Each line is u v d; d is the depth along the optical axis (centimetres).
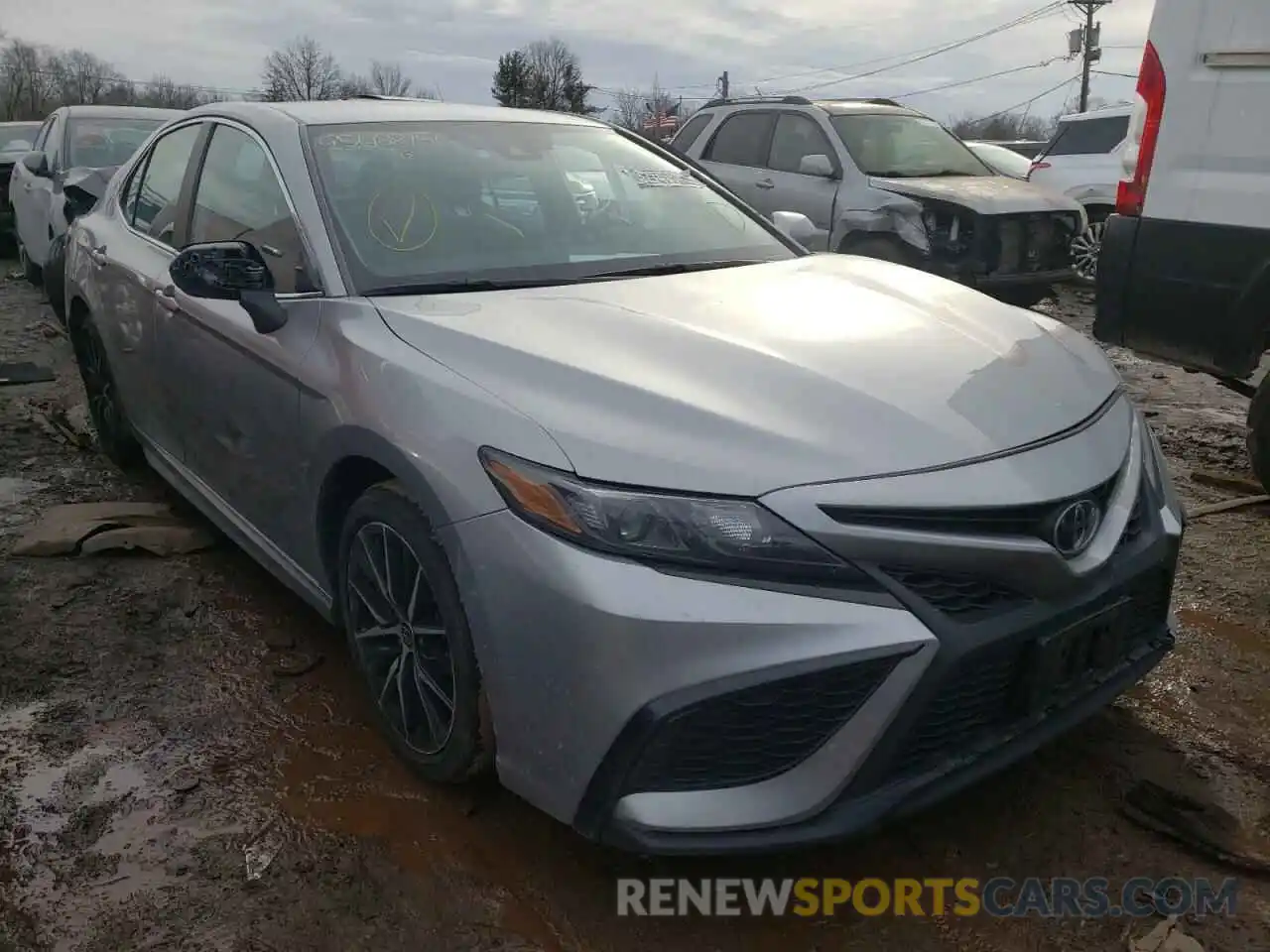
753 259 341
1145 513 244
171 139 414
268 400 291
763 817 200
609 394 220
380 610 263
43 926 219
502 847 241
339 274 284
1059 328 291
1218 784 260
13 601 356
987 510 205
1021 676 214
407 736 259
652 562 199
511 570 209
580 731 203
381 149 326
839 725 200
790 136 895
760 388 221
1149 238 425
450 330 251
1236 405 620
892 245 805
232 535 345
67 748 279
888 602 198
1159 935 214
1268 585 369
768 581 196
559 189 339
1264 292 392
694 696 194
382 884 230
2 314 895
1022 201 795
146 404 402
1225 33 391
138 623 344
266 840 243
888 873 234
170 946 213
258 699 302
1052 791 259
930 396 225
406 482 233
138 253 397
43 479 473
